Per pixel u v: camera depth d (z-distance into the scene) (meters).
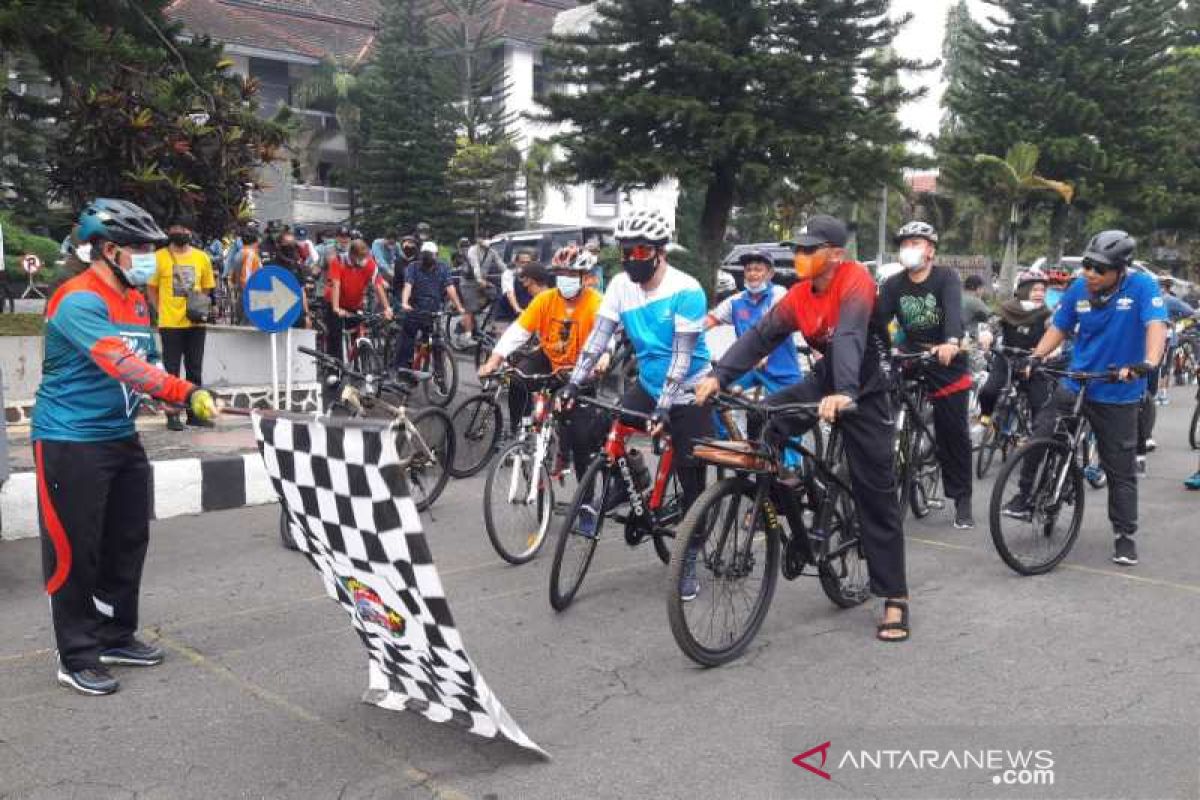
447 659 3.25
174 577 5.46
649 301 4.97
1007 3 31.28
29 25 9.42
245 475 7.05
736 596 4.44
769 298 7.36
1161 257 38.00
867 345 4.48
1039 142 31.12
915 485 6.94
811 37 21.17
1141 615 4.96
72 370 3.93
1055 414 6.16
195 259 8.70
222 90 11.55
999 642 4.56
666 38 21.58
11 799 3.15
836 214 37.03
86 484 3.92
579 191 37.44
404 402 7.07
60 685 4.04
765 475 4.39
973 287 9.48
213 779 3.28
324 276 13.53
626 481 5.08
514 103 36.28
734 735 3.61
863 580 5.10
